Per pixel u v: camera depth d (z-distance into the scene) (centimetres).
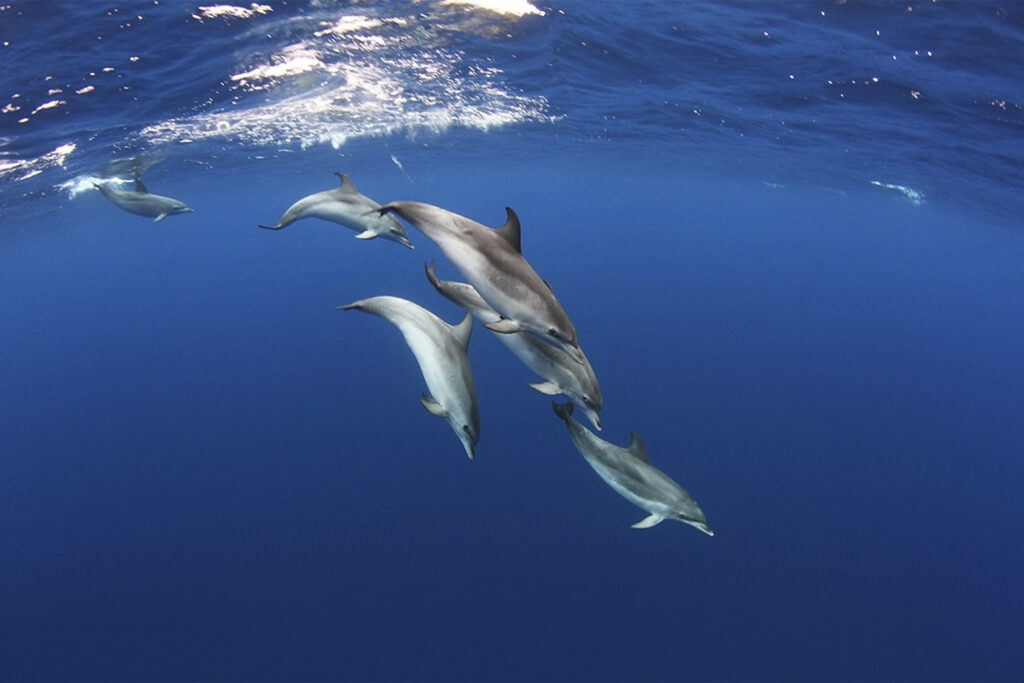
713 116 1802
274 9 1552
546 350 543
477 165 2530
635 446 671
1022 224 2339
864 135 1784
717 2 1727
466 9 1623
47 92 1416
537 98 1689
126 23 1463
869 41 1647
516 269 419
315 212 896
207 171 1927
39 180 1580
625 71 1684
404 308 514
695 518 662
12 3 1380
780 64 1670
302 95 1570
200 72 1498
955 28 1600
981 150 1731
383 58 1576
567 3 1689
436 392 495
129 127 1510
